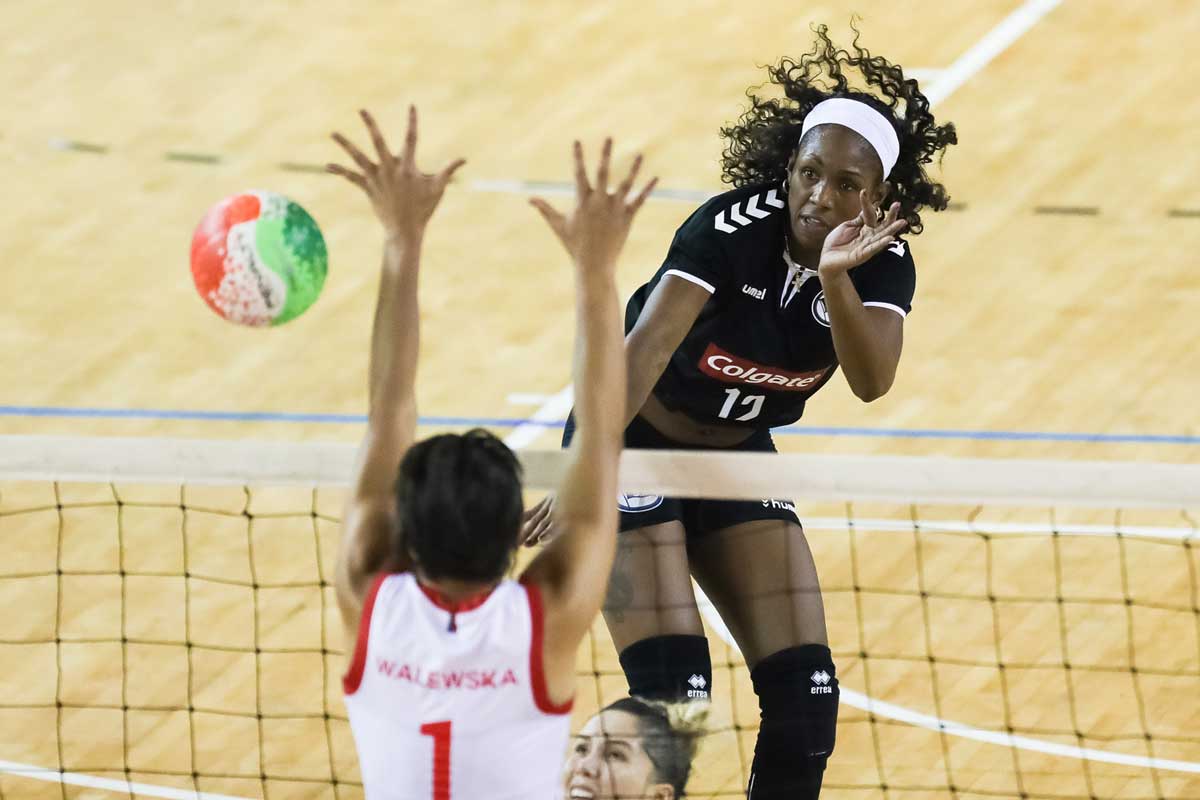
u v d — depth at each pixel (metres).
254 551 24.19
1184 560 24.03
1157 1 39.78
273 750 20.17
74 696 21.22
